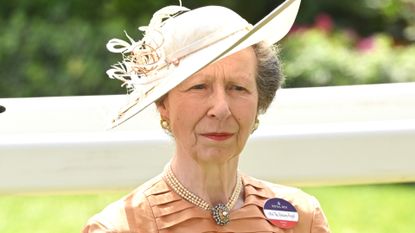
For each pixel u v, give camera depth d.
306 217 3.58
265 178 4.14
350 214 8.09
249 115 3.33
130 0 10.34
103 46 9.73
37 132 4.16
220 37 3.35
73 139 4.04
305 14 10.88
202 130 3.30
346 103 4.32
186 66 3.30
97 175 4.05
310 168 4.15
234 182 3.51
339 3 10.93
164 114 3.43
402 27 11.03
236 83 3.31
